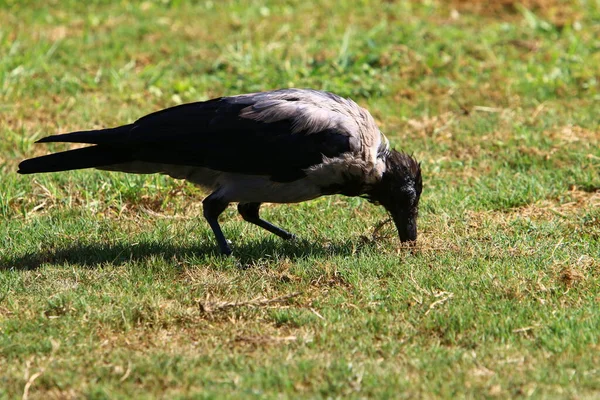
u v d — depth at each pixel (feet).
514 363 26.66
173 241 37.04
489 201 41.42
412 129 50.98
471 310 29.89
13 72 56.90
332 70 58.49
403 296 31.27
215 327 29.40
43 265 33.94
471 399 24.44
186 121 34.65
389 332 28.81
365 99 55.93
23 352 27.37
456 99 55.26
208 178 36.01
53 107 53.06
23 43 62.95
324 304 31.01
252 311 30.53
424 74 58.90
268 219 40.16
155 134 34.24
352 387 25.21
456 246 35.81
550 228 37.83
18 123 50.65
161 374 25.91
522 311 29.76
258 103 34.91
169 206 41.45
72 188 42.68
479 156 47.37
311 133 34.45
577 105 54.39
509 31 65.87
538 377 25.54
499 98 55.26
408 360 26.84
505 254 35.01
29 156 46.42
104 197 42.04
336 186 35.58
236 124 34.50
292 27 66.49
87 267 33.94
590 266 33.76
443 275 32.89
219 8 71.36
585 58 60.80
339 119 34.78
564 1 70.74
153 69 58.70
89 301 30.86
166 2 72.64
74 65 60.08
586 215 39.29
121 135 34.24
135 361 26.73
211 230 38.34
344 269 33.47
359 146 34.91
